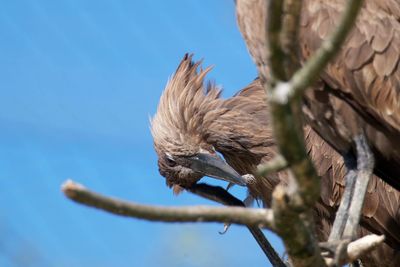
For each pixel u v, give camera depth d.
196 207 5.55
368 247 6.86
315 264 6.19
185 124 12.91
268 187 12.66
